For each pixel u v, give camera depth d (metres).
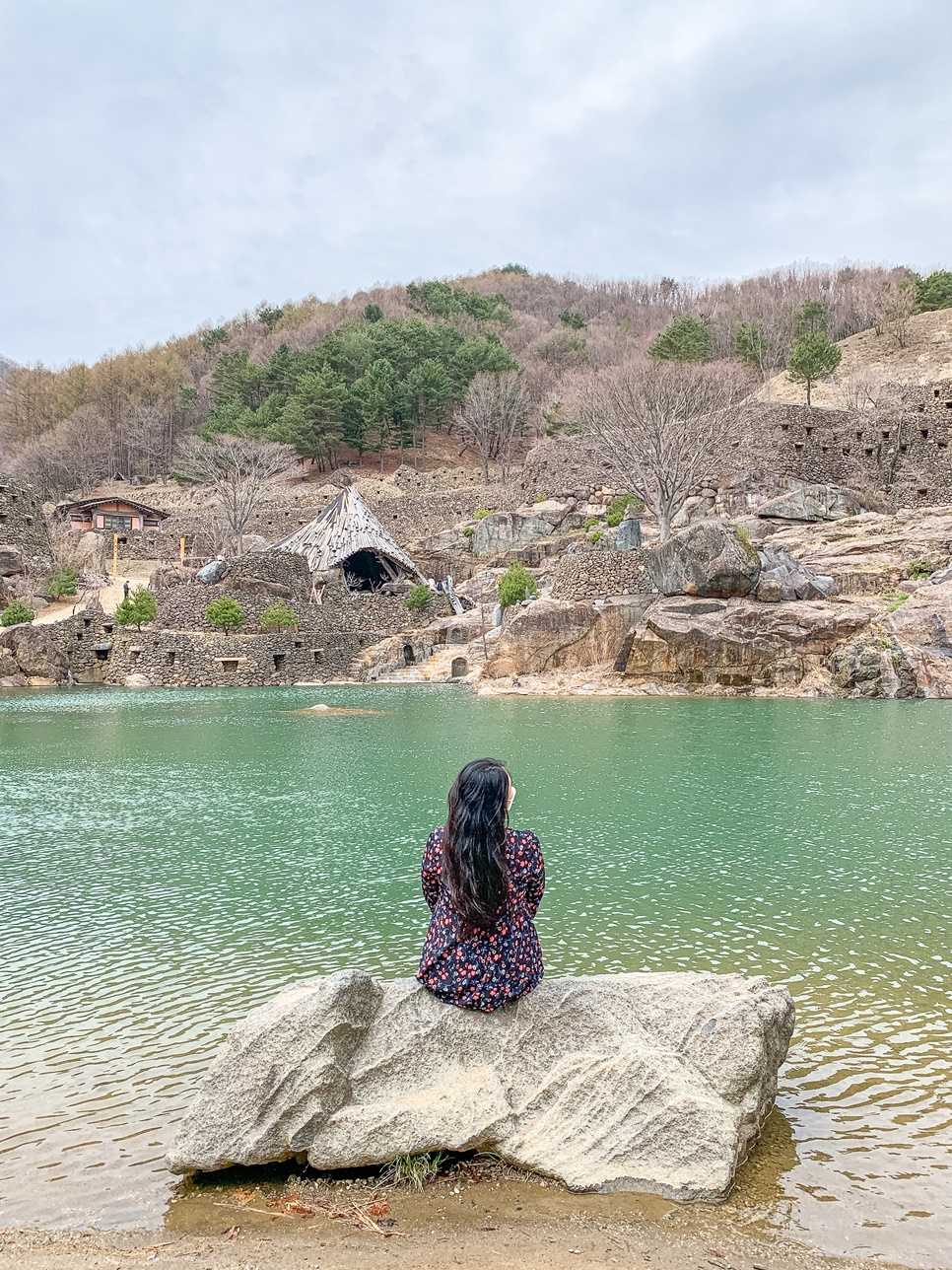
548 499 72.31
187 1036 6.05
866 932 7.84
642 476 48.69
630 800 13.87
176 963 7.39
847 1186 4.21
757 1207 4.04
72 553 69.12
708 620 34.16
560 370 118.50
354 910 8.76
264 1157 4.26
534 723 25.14
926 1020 6.11
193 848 11.51
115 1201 4.15
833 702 29.70
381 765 18.31
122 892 9.51
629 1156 4.22
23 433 127.56
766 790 14.62
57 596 58.28
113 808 14.29
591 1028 4.67
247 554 55.84
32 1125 4.91
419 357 118.06
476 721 26.27
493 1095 4.42
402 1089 4.48
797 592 35.69
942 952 7.37
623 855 10.57
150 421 120.50
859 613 33.12
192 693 41.66
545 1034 4.65
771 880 9.51
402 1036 4.56
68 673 47.31
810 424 58.75
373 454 115.44
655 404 47.47
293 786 16.09
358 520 64.69
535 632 39.62
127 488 108.94
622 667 36.75
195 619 50.50
